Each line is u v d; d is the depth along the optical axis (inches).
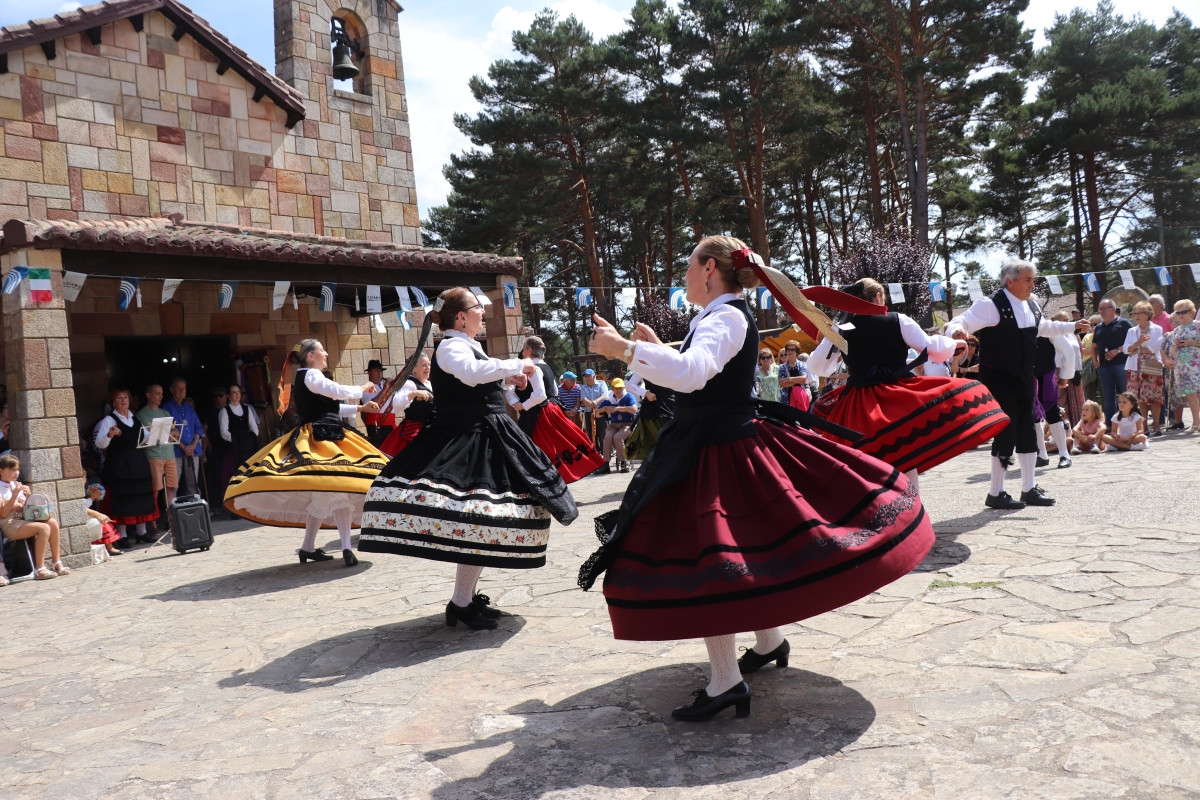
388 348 516.1
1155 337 393.1
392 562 248.1
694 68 1115.9
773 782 86.0
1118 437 326.6
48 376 306.0
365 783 96.7
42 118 403.5
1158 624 118.4
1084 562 155.0
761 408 105.1
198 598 222.2
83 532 308.7
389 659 148.3
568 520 154.9
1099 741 86.0
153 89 440.5
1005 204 1389.0
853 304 132.7
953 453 177.2
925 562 168.4
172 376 489.4
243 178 474.3
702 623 90.7
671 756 95.0
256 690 138.3
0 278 313.6
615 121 1172.5
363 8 533.0
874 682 110.5
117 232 322.0
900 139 1282.0
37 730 129.6
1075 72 1321.4
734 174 1264.8
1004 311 211.6
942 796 79.0
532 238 1318.9
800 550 91.0
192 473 398.3
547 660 137.9
